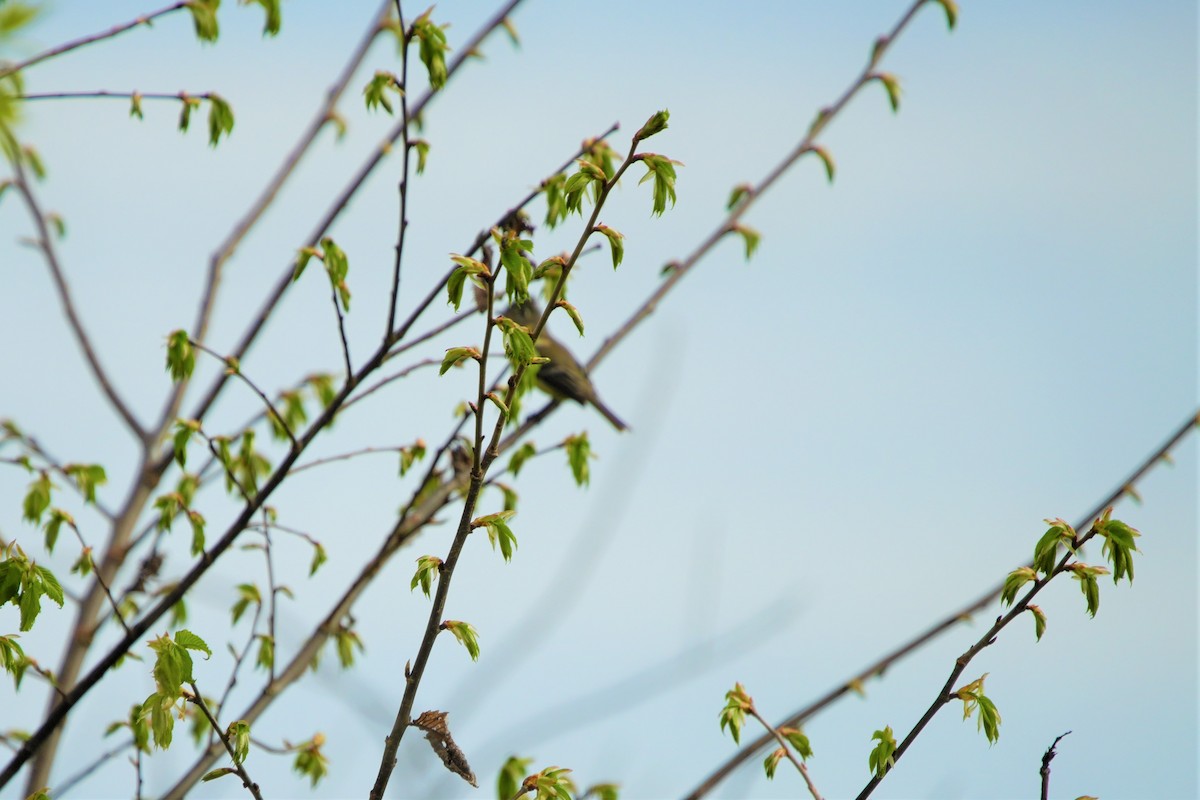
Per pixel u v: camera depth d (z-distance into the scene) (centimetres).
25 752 812
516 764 863
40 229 1122
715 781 843
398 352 915
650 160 641
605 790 841
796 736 726
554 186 920
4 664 688
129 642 844
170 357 895
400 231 888
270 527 917
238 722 669
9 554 686
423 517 1008
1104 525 665
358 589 941
